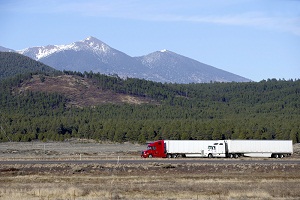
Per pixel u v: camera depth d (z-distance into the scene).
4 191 88.12
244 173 122.75
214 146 185.12
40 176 117.50
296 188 93.81
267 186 96.56
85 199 80.00
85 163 142.00
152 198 81.56
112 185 98.31
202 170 127.56
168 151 184.00
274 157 191.38
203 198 81.75
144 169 128.62
